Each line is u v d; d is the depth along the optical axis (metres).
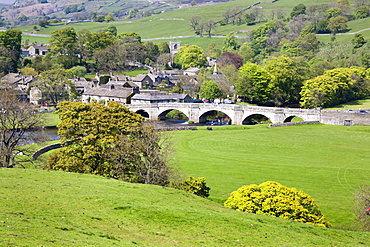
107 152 77.00
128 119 85.44
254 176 93.25
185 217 45.66
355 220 65.81
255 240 41.91
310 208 59.62
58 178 57.56
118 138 79.50
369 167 103.31
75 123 82.88
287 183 87.94
